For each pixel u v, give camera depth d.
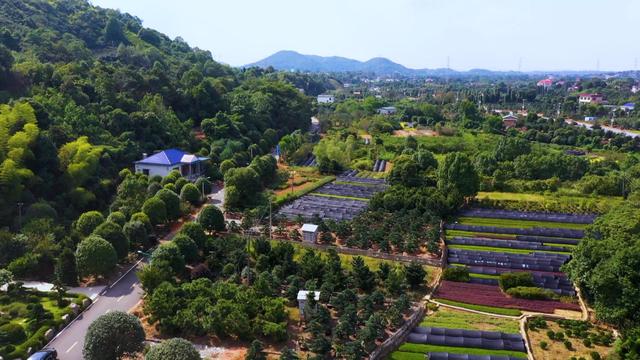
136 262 55.22
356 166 109.00
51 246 51.03
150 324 41.38
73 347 38.31
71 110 82.38
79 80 96.81
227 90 146.75
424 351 39.97
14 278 48.31
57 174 66.38
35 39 120.12
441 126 149.25
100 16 174.12
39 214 56.66
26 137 62.31
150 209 61.84
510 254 59.03
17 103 69.00
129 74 110.62
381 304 46.56
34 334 38.50
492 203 78.62
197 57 187.12
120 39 164.62
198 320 40.25
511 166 96.94
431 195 72.94
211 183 86.88
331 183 94.62
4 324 38.81
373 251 57.31
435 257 56.56
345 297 44.84
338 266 50.34
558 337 41.94
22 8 142.75
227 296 43.66
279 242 57.16
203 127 109.75
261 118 132.38
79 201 65.38
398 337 41.28
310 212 73.12
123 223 58.56
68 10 166.50
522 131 152.88
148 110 100.62
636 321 41.00
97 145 81.00
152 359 31.20
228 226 63.25
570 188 89.56
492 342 40.50
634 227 47.78
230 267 51.06
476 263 56.78
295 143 119.31
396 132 148.62
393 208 72.06
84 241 48.94
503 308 47.16
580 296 49.50
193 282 45.62
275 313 41.78
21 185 58.44
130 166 84.69
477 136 140.00
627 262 41.50
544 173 94.06
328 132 146.62
